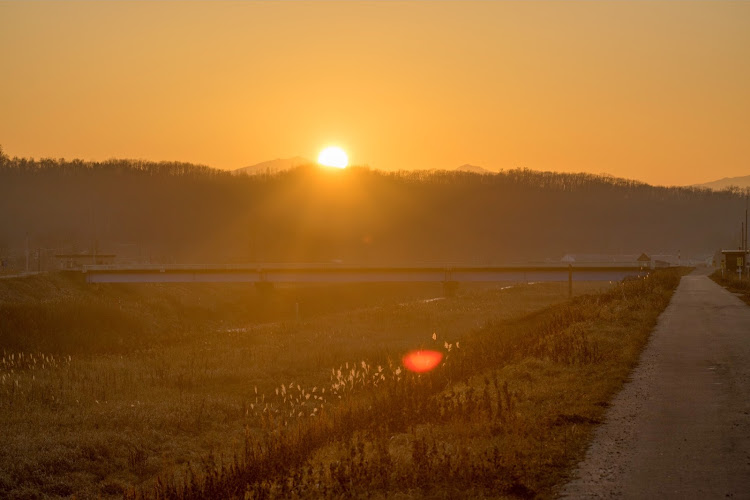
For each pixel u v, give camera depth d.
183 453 22.52
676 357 22.83
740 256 88.88
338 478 12.65
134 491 16.38
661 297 44.66
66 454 22.00
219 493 13.91
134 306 87.12
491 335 38.12
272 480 13.85
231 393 32.78
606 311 35.44
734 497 10.45
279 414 26.92
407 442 14.94
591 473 11.79
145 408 28.50
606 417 15.36
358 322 62.31
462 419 15.91
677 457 12.40
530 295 91.06
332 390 29.66
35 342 57.84
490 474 11.99
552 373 21.16
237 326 86.38
